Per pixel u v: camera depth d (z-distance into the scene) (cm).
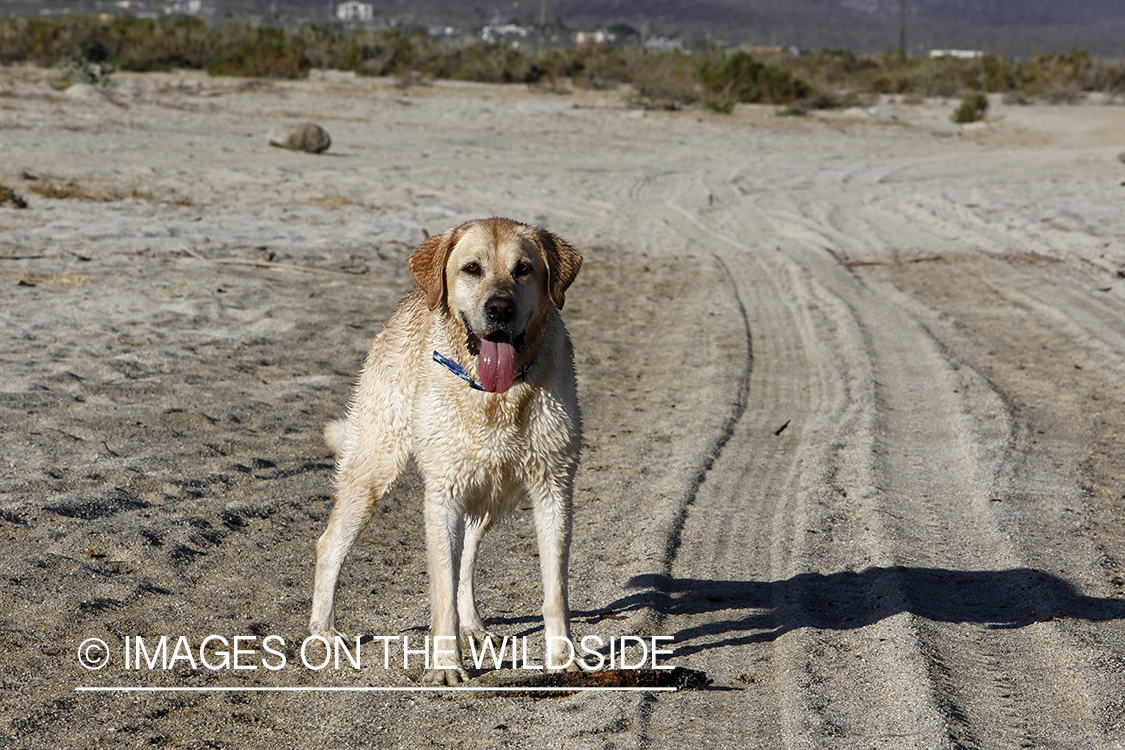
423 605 521
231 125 2942
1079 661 431
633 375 1011
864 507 642
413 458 499
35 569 511
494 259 433
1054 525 607
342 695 423
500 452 436
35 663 426
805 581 534
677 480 704
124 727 385
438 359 443
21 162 2083
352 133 2998
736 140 3319
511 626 501
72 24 4484
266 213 1767
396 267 1430
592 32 13800
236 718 400
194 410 801
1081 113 4250
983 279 1483
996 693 408
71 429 731
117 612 482
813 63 6012
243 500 638
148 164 2189
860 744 369
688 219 2011
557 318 457
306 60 4434
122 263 1330
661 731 384
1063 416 846
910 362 1044
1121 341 1101
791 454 773
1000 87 5172
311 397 859
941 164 2847
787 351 1118
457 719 401
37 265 1286
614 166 2675
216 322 1086
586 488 703
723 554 582
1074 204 2092
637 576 548
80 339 985
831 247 1744
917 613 482
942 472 713
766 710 400
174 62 4472
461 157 2666
